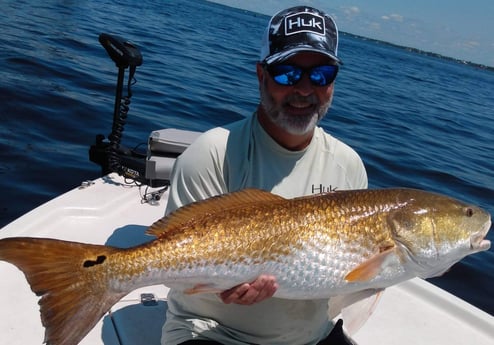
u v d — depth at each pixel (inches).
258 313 31.3
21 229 46.9
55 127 101.7
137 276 27.6
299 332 32.5
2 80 122.9
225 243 28.4
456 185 119.7
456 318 45.9
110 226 51.3
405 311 46.1
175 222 28.7
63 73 146.6
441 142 173.3
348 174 35.4
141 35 278.8
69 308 26.1
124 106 61.6
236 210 29.1
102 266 26.9
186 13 658.8
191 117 131.6
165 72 184.9
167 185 61.1
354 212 30.2
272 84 31.9
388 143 150.6
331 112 182.2
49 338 25.5
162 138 59.1
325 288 29.8
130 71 60.2
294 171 33.5
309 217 29.5
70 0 428.5
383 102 242.2
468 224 31.9
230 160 32.5
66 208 52.0
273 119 32.4
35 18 259.3
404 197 31.5
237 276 28.6
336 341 34.4
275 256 28.9
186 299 32.5
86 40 217.9
